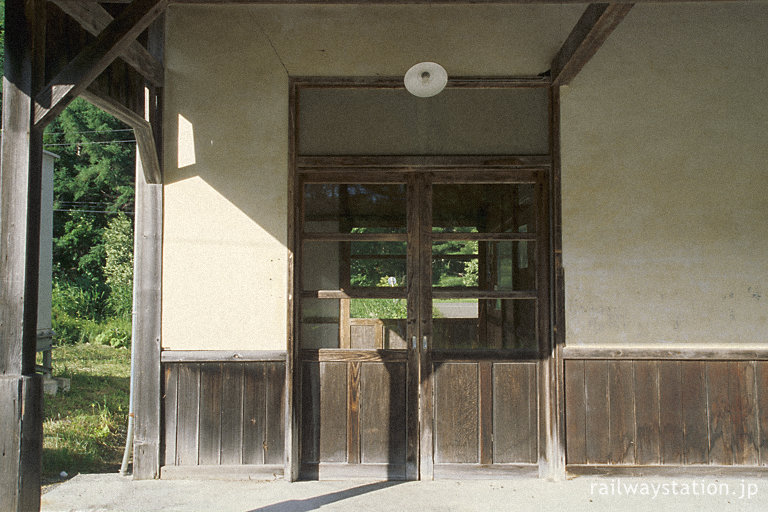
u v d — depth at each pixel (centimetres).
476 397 355
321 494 324
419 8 360
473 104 362
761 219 355
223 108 355
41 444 247
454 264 362
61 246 1510
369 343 360
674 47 358
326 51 358
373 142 360
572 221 353
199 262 352
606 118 356
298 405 354
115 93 304
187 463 349
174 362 350
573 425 349
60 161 1600
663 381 350
